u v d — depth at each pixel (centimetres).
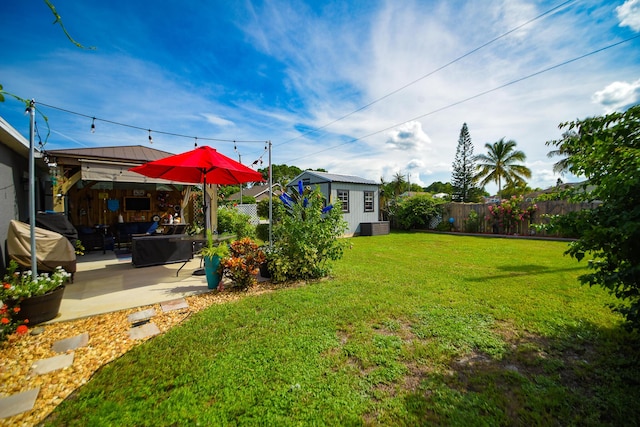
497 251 795
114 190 934
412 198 1641
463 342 259
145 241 582
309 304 354
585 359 229
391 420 168
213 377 207
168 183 863
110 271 545
